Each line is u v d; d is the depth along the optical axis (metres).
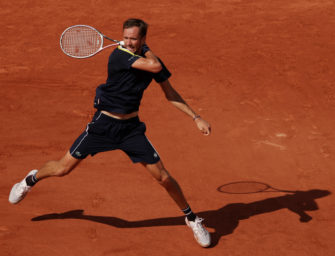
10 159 16.97
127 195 14.68
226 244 12.25
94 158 17.17
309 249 12.04
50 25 36.81
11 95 23.42
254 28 35.25
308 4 41.50
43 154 17.53
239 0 43.56
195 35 33.94
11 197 12.84
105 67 27.89
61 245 11.96
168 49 30.91
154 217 13.52
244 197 14.70
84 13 40.12
